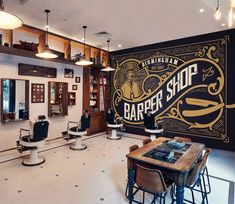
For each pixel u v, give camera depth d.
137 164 2.33
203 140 4.90
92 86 6.59
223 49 4.54
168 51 5.43
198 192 2.86
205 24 4.12
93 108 6.60
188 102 5.11
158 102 5.68
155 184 2.11
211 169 3.71
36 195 2.68
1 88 4.27
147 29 4.46
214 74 4.69
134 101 6.22
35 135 3.66
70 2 3.17
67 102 5.80
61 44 5.53
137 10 3.45
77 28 4.42
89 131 6.23
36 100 5.00
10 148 4.46
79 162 3.95
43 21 4.00
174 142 3.01
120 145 5.23
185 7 3.31
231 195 2.78
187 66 5.10
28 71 4.77
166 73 5.50
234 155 4.48
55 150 4.69
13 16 1.71
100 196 2.70
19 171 3.46
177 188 2.12
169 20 3.89
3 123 4.32
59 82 5.55
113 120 5.94
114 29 4.47
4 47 3.80
